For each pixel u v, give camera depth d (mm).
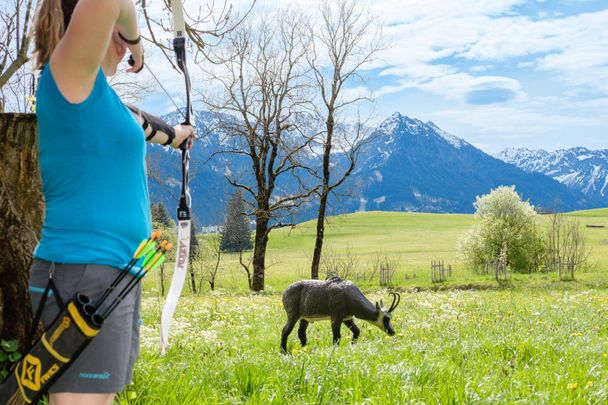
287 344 11781
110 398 2463
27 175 4695
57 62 2285
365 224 158625
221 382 5492
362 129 40969
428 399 5066
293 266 82688
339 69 39969
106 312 2361
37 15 2410
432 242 122625
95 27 2217
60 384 2346
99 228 2396
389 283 52188
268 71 39531
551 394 5363
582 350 8414
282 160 40969
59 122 2348
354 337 11445
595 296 23281
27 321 4570
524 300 23109
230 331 13758
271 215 40875
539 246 59375
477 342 9023
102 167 2412
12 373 2365
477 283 46500
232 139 41094
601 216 175625
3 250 4551
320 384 5434
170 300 2639
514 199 59969
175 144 3045
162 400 4574
